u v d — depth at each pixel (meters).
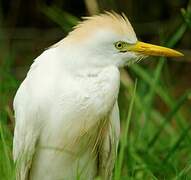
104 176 9.80
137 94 13.10
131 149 11.75
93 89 9.04
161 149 12.69
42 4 19.66
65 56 9.04
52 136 9.22
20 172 9.29
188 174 10.83
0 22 18.38
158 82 13.52
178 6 19.22
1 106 13.08
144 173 11.14
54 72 9.08
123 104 14.38
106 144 9.56
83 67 9.00
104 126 9.44
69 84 9.02
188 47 19.34
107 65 9.10
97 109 9.12
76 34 8.99
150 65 17.19
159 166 11.53
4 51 17.98
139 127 12.91
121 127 13.44
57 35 19.45
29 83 9.18
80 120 9.16
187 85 18.72
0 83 13.31
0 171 9.45
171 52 9.36
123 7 19.03
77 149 9.38
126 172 11.31
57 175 9.50
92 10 14.91
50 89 9.03
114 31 9.00
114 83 9.09
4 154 9.54
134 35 9.25
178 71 18.95
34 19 19.89
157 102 17.97
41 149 9.34
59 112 9.08
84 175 9.59
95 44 8.96
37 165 9.47
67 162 9.43
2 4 19.48
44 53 9.34
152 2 19.33
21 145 9.32
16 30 19.39
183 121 13.13
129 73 15.62
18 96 9.34
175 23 18.77
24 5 19.78
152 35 19.28
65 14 15.98
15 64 18.48
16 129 9.38
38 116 9.08
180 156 12.39
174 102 13.90
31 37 19.36
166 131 13.30
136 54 9.29
